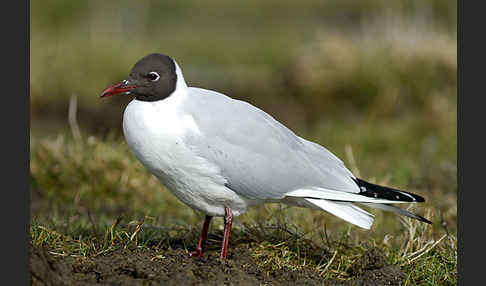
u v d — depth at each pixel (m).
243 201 8.29
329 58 18.72
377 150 15.33
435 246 9.03
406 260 8.45
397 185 12.05
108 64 18.88
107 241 8.30
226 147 7.86
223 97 8.21
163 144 7.76
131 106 7.98
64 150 12.42
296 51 20.62
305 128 16.97
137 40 21.91
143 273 7.30
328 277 8.02
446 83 18.02
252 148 7.99
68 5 23.91
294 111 18.34
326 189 8.34
